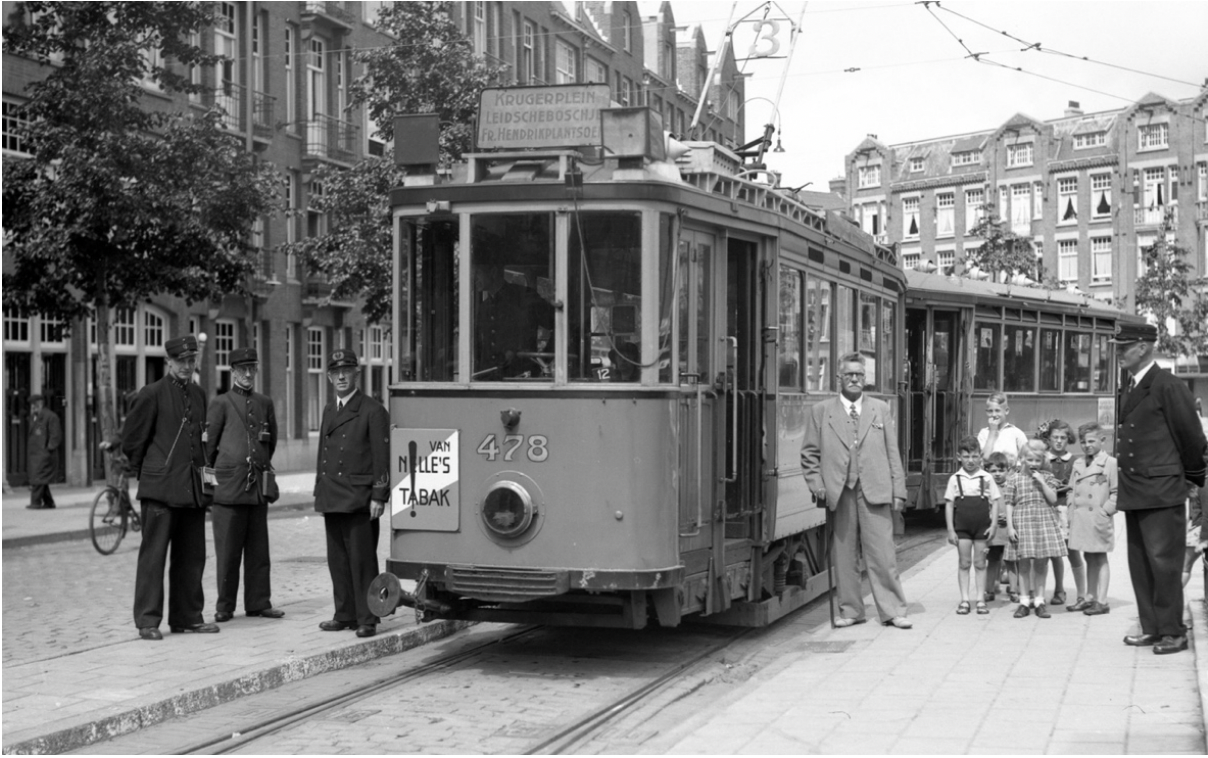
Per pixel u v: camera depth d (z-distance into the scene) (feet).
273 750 23.62
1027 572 37.63
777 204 37.50
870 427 36.47
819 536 43.73
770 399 35.35
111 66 70.13
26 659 30.50
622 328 29.30
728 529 33.47
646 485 28.99
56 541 63.98
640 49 188.65
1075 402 82.84
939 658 31.19
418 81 81.25
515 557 29.43
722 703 27.84
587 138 30.27
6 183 70.23
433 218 30.40
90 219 68.85
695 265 31.22
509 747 23.89
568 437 29.14
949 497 38.63
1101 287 252.21
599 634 36.91
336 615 34.86
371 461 34.06
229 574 36.40
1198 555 40.63
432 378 30.53
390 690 29.09
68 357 95.76
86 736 23.97
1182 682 27.68
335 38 129.80
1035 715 24.88
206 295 75.66
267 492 36.73
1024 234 261.65
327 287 126.11
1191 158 240.53
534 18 155.63
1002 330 71.92
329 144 127.03
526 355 29.68
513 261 29.78
